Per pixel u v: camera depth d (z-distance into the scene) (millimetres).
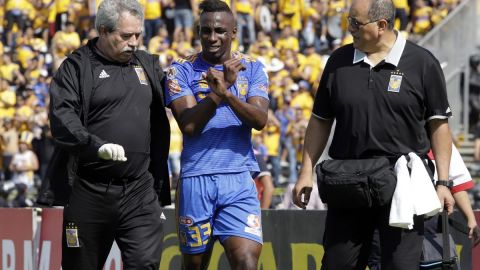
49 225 22344
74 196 15906
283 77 53688
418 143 15398
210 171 15828
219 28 15828
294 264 20219
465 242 18391
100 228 15953
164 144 16438
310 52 56188
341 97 15422
